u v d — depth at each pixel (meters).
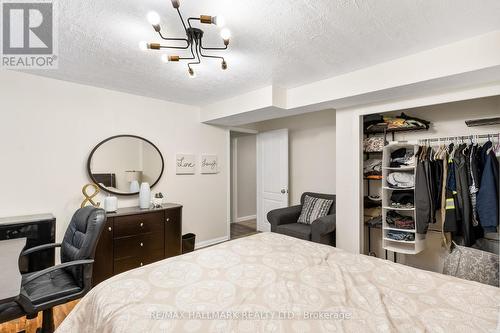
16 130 2.58
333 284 1.37
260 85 3.04
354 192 3.02
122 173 3.24
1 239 2.22
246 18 1.67
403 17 1.67
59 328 1.28
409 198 2.88
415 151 2.77
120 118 3.28
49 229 2.42
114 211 2.89
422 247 2.86
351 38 1.94
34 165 2.67
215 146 4.34
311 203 3.78
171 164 3.77
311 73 2.65
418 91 2.44
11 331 1.93
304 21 1.71
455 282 1.37
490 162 2.30
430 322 1.04
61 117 2.84
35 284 1.76
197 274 1.48
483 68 1.88
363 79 2.51
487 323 1.02
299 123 4.46
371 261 1.68
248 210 6.32
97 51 2.14
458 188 2.44
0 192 2.49
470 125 2.55
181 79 2.83
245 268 1.56
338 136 3.16
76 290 1.71
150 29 1.81
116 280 1.41
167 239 3.21
